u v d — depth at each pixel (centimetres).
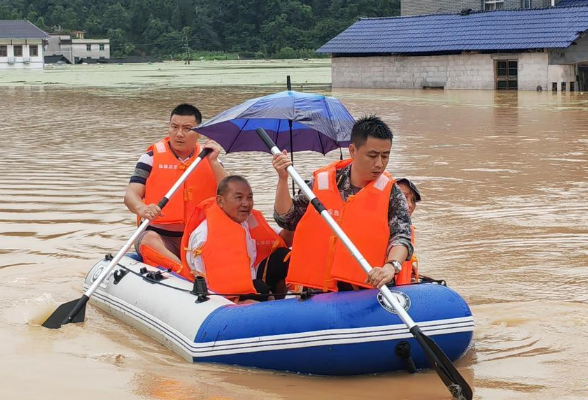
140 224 634
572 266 712
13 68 7388
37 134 1769
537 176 1165
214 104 2638
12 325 568
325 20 10088
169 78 4878
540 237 812
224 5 10519
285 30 10031
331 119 567
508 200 994
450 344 482
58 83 4403
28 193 1053
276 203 542
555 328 559
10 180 1148
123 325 565
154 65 8362
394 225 501
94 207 965
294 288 544
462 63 3419
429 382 471
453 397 448
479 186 1091
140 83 4281
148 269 586
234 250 546
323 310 475
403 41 3588
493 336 546
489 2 4069
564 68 3170
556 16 3288
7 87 3978
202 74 5434
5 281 678
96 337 542
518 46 3212
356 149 502
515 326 564
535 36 3231
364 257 499
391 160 1331
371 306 477
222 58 9712
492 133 1716
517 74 3275
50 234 838
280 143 620
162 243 614
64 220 900
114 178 1165
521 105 2478
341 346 468
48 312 594
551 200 992
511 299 624
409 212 550
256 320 482
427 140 1603
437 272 698
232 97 3011
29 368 487
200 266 554
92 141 1631
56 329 559
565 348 523
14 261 741
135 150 1482
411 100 2759
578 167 1240
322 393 453
